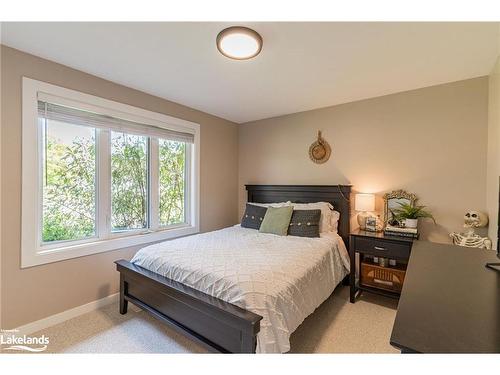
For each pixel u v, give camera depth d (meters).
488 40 1.78
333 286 2.42
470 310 0.84
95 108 2.38
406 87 2.67
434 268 1.28
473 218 2.29
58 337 1.93
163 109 3.03
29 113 1.98
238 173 4.26
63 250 2.18
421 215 2.56
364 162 3.06
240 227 3.34
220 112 3.61
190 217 3.50
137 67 2.21
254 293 1.49
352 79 2.47
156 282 1.88
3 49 1.86
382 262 2.65
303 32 1.69
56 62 2.12
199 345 1.75
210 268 1.76
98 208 2.50
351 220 3.15
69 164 2.31
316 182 3.44
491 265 1.31
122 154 2.72
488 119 2.34
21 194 1.95
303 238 2.71
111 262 2.53
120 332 2.00
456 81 2.50
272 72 2.32
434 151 2.62
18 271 1.94
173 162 3.29
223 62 2.12
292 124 3.66
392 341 0.68
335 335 1.96
